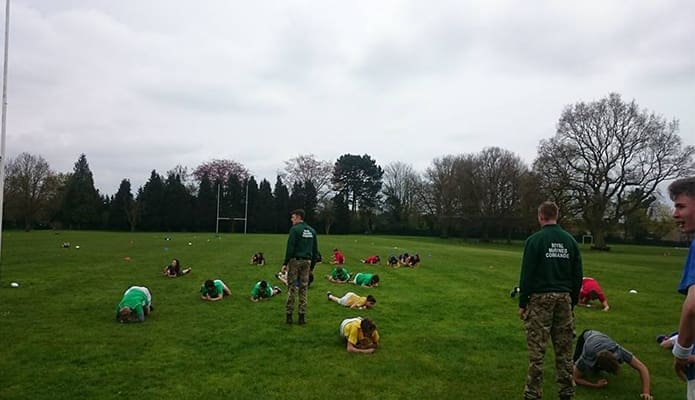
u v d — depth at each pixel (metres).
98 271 16.86
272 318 9.70
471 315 10.43
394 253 31.25
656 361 7.31
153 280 15.01
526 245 5.42
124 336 8.00
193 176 95.62
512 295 13.02
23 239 38.00
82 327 8.58
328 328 8.86
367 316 10.12
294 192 89.00
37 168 68.12
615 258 36.88
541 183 51.12
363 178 97.31
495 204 65.88
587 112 49.97
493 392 5.82
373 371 6.46
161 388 5.64
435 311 10.84
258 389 5.68
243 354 7.09
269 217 86.50
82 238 41.81
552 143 51.34
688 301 2.66
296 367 6.54
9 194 65.00
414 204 87.38
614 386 6.18
